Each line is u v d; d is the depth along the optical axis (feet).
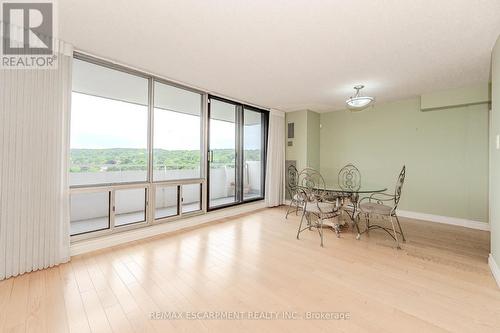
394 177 14.73
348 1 5.56
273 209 16.43
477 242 9.87
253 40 7.45
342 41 7.45
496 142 7.17
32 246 7.00
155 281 6.65
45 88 7.18
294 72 10.12
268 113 17.29
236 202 15.29
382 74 10.27
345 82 11.35
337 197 12.12
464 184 12.37
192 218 12.29
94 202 10.66
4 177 6.48
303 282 6.67
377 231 11.48
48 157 7.26
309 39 7.34
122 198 11.44
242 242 9.87
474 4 5.58
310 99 14.57
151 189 10.58
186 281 6.67
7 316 5.06
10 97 6.57
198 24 6.59
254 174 17.49
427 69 9.69
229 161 15.30
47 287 6.22
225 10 5.94
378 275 7.08
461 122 12.45
